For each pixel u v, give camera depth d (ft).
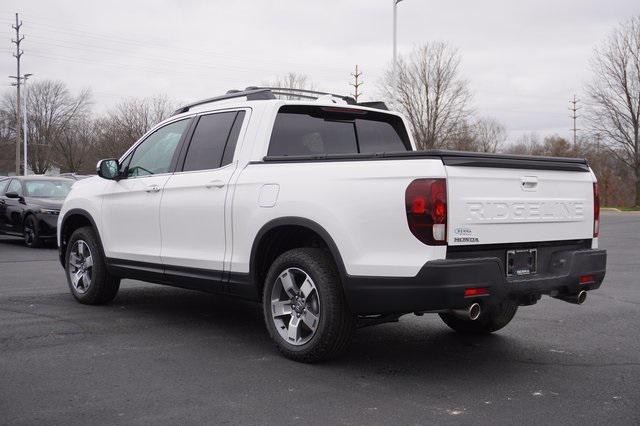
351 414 12.39
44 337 17.92
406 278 13.64
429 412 12.57
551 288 15.14
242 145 17.67
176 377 14.52
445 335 19.36
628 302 25.31
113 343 17.42
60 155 230.89
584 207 16.72
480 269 13.60
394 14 89.51
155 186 19.66
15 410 12.32
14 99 232.32
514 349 17.72
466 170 13.93
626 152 131.44
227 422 11.87
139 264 20.27
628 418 12.34
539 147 202.28
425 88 122.62
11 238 53.16
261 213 16.28
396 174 13.93
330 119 19.02
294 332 15.78
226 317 21.08
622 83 128.98
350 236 14.43
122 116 169.27
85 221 23.59
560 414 12.53
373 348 17.62
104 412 12.28
